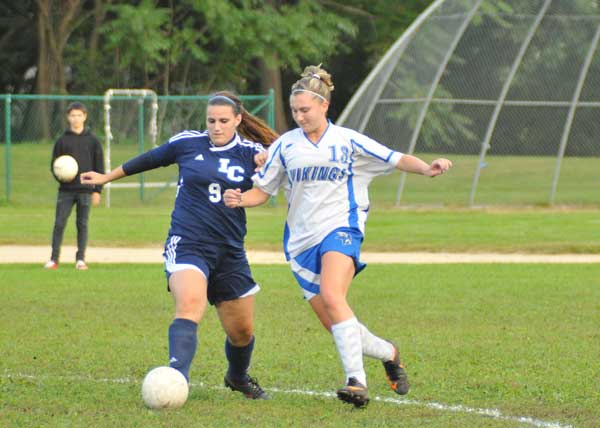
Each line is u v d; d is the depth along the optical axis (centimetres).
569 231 6128
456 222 6719
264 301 3634
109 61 13138
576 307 3522
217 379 2423
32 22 13912
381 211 7650
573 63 8288
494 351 2742
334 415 2041
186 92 13550
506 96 8438
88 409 2061
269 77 13525
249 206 2111
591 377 2422
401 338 2938
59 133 12200
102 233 5897
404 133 8169
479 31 8206
